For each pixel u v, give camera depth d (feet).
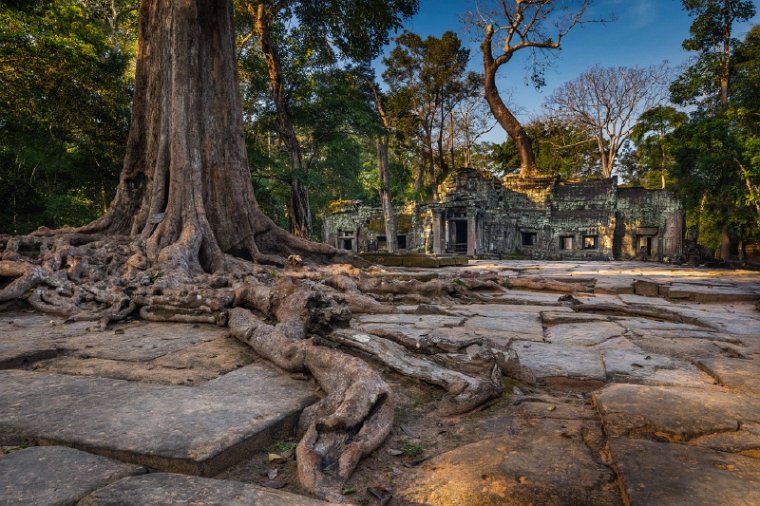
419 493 5.93
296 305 13.39
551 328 16.10
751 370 10.12
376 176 164.55
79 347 12.96
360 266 35.04
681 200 101.30
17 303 19.61
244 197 33.04
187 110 29.96
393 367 10.49
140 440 6.64
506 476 6.07
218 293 17.22
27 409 7.93
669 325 16.31
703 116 90.63
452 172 104.06
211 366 11.09
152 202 28.91
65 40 56.59
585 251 108.99
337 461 6.56
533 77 106.22
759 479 5.53
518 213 113.50
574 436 7.29
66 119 62.49
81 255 24.30
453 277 27.37
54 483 5.46
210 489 5.30
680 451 6.29
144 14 33.45
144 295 18.34
